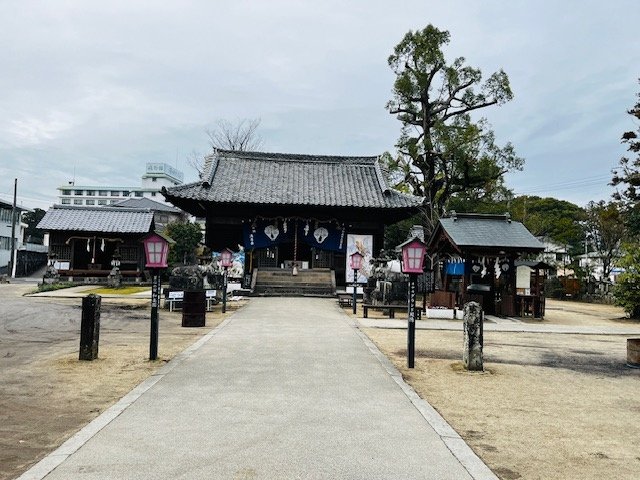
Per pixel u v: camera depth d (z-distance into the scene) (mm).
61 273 34500
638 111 23562
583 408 6824
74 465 4406
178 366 8594
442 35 32875
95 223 36375
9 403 6469
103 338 11891
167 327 13883
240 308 19031
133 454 4676
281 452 4785
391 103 35250
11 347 10727
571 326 17000
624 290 20422
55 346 10875
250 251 29516
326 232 29547
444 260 21422
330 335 12469
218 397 6688
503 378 8492
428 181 34812
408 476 4324
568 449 5207
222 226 29797
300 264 30234
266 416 5902
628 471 4652
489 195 35562
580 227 48344
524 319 18844
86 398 6715
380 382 7770
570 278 35719
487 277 19891
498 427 5879
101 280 34000
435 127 32750
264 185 30141
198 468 4371
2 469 4434
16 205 50312
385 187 29922
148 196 88812
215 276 22406
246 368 8516
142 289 28297
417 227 28516
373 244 30000
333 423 5711
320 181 31203
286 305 20641
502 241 18828
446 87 34469
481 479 4305
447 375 8562
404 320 16547
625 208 29984
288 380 7734
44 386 7297
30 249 57188
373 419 5906
